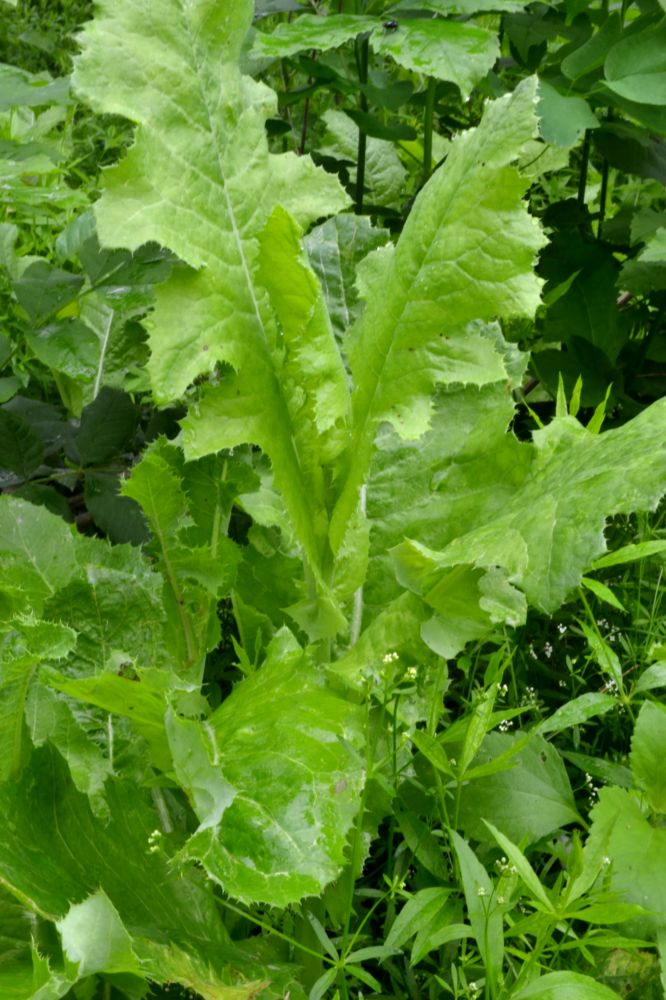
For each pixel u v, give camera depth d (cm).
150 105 107
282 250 105
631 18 187
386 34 148
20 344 158
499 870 116
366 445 110
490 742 120
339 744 103
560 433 113
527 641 142
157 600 116
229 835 99
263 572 121
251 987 96
